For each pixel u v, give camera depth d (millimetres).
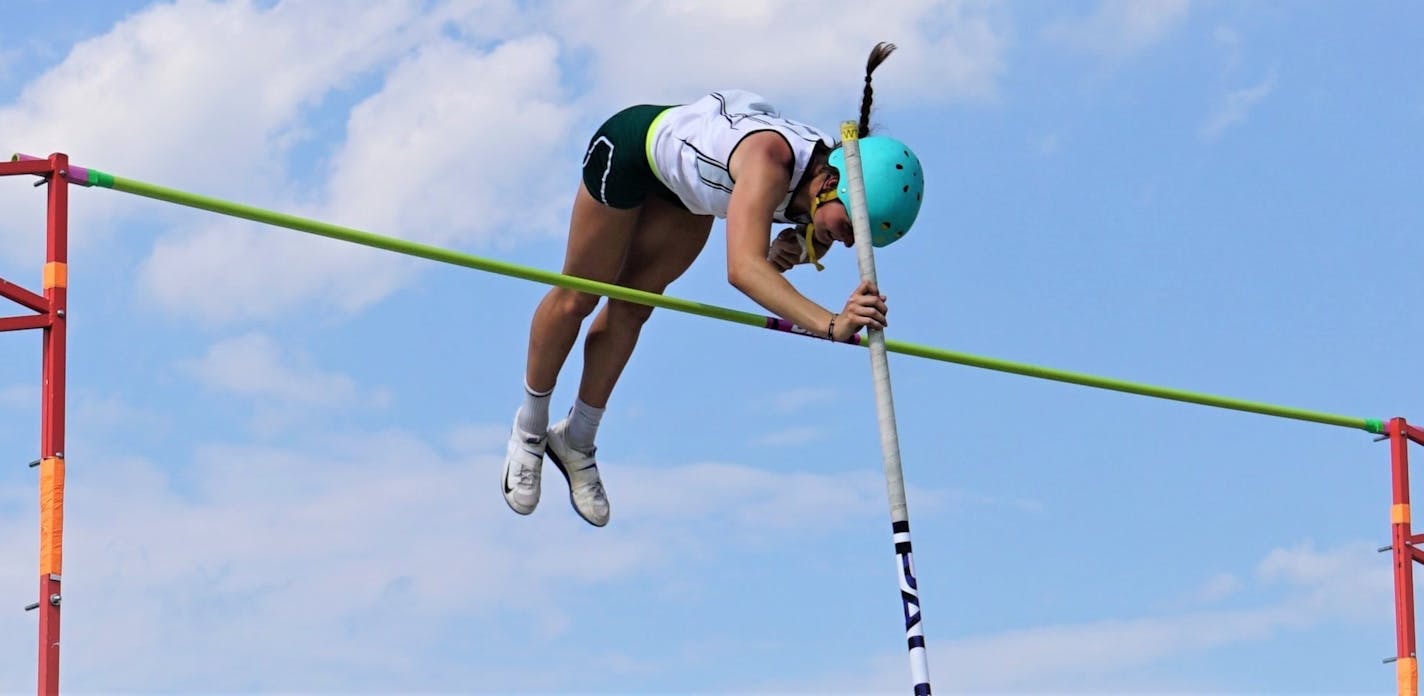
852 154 7508
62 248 7176
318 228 7766
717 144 7891
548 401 9516
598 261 8805
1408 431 11797
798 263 8383
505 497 9641
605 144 8438
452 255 7984
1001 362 9602
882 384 7477
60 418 7094
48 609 6945
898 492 7473
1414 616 11594
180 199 7441
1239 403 10922
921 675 7328
